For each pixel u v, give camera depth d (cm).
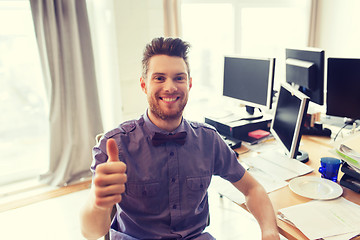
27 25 271
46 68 252
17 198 261
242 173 129
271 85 188
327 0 387
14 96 287
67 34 254
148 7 282
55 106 260
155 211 117
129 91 290
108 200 77
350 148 133
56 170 276
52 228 224
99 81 292
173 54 110
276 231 109
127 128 119
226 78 229
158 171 116
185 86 112
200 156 123
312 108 212
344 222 107
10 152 303
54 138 268
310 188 132
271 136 205
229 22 360
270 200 123
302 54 195
